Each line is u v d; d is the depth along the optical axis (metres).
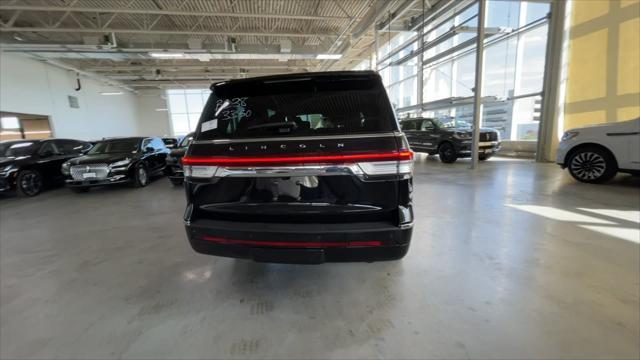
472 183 5.37
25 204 5.49
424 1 9.12
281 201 1.69
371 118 1.70
